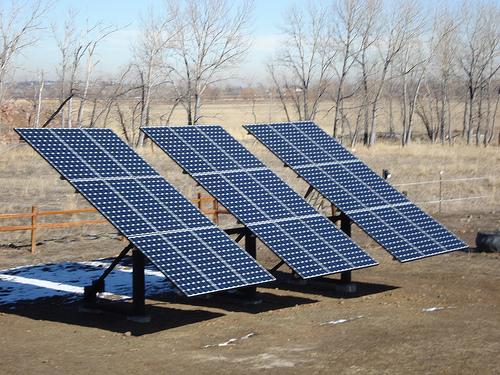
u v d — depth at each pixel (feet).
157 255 29.81
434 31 158.61
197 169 37.37
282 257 33.19
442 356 27.04
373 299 38.73
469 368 25.41
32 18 99.40
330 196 40.04
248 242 38.60
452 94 201.46
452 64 173.06
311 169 42.11
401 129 223.51
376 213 40.14
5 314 35.70
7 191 75.46
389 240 37.65
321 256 34.86
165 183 35.50
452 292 39.93
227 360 27.07
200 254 31.45
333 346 28.89
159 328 32.81
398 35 146.72
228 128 188.14
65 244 55.42
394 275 45.50
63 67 112.88
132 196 32.83
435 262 49.19
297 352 28.09
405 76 155.43
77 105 181.06
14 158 98.78
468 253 51.90
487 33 167.02
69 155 33.12
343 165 44.14
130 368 26.11
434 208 72.69
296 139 44.83
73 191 77.92
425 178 94.38
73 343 29.99
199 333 31.71
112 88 118.52
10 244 54.08
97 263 49.57
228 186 37.09
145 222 31.60
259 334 31.35
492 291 39.96
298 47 141.79
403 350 27.99
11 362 26.94
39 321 34.24
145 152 113.09
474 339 29.58
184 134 40.19
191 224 33.45
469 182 90.48
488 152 132.57
